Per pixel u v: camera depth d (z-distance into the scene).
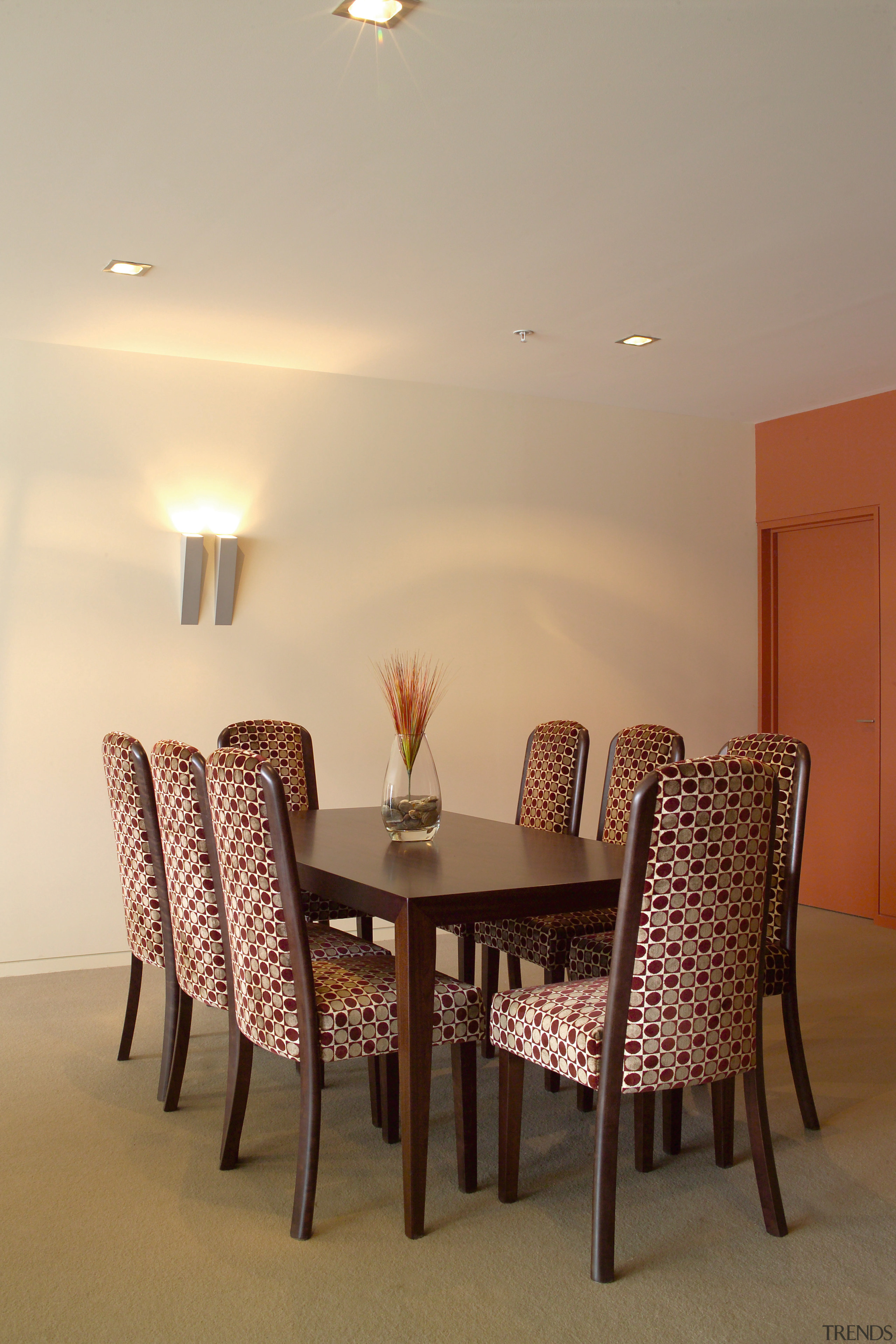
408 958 2.43
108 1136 2.99
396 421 5.44
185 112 2.72
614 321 4.44
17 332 4.56
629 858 2.22
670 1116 2.92
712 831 2.26
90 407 4.77
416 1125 2.44
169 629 4.93
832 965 4.80
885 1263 2.34
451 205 3.29
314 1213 2.51
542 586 5.84
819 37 2.39
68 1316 2.12
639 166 3.02
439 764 5.56
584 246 3.62
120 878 3.54
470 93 2.62
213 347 4.81
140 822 3.27
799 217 3.38
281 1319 2.12
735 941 2.35
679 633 6.26
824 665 6.18
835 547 6.11
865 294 4.11
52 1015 4.08
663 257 3.72
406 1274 2.29
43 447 4.68
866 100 2.67
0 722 4.61
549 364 5.13
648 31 2.36
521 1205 2.61
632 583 6.11
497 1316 2.13
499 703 5.71
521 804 4.24
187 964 3.00
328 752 5.29
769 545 6.48
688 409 6.11
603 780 6.02
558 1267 2.32
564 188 3.17
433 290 4.05
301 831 3.57
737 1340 2.06
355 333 4.60
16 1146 2.92
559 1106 3.30
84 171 3.05
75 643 4.74
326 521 5.28
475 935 3.90
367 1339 2.06
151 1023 3.99
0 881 4.61
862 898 5.89
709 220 3.41
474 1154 2.67
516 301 4.19
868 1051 3.69
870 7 2.28
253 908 2.53
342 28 2.34
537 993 2.62
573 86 2.59
